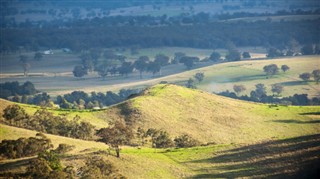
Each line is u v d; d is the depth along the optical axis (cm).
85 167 15612
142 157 17438
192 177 15962
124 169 16400
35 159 16012
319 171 14775
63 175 15062
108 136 17362
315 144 17025
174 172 16400
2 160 17188
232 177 15638
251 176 15500
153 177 16000
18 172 15712
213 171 16238
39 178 15025
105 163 15962
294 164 15712
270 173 15462
